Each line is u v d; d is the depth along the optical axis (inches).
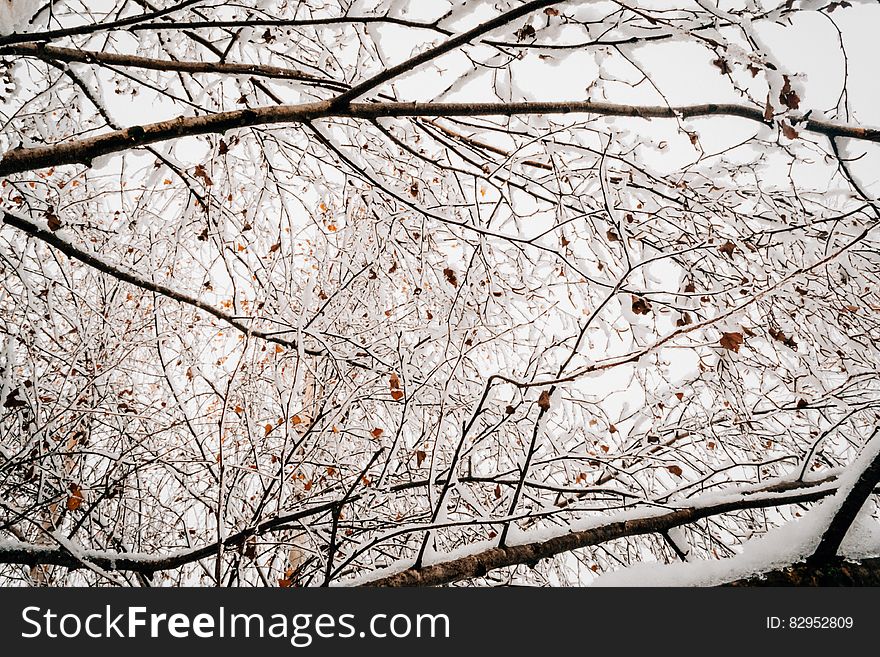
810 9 94.4
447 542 140.3
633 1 94.6
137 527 137.9
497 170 117.5
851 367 134.6
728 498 90.7
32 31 88.7
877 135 108.8
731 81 102.3
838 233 130.5
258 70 98.9
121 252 138.4
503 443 134.0
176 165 116.1
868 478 63.9
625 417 134.8
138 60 90.3
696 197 130.3
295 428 136.7
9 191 123.6
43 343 137.6
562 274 136.6
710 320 83.4
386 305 161.6
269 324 135.3
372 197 134.9
